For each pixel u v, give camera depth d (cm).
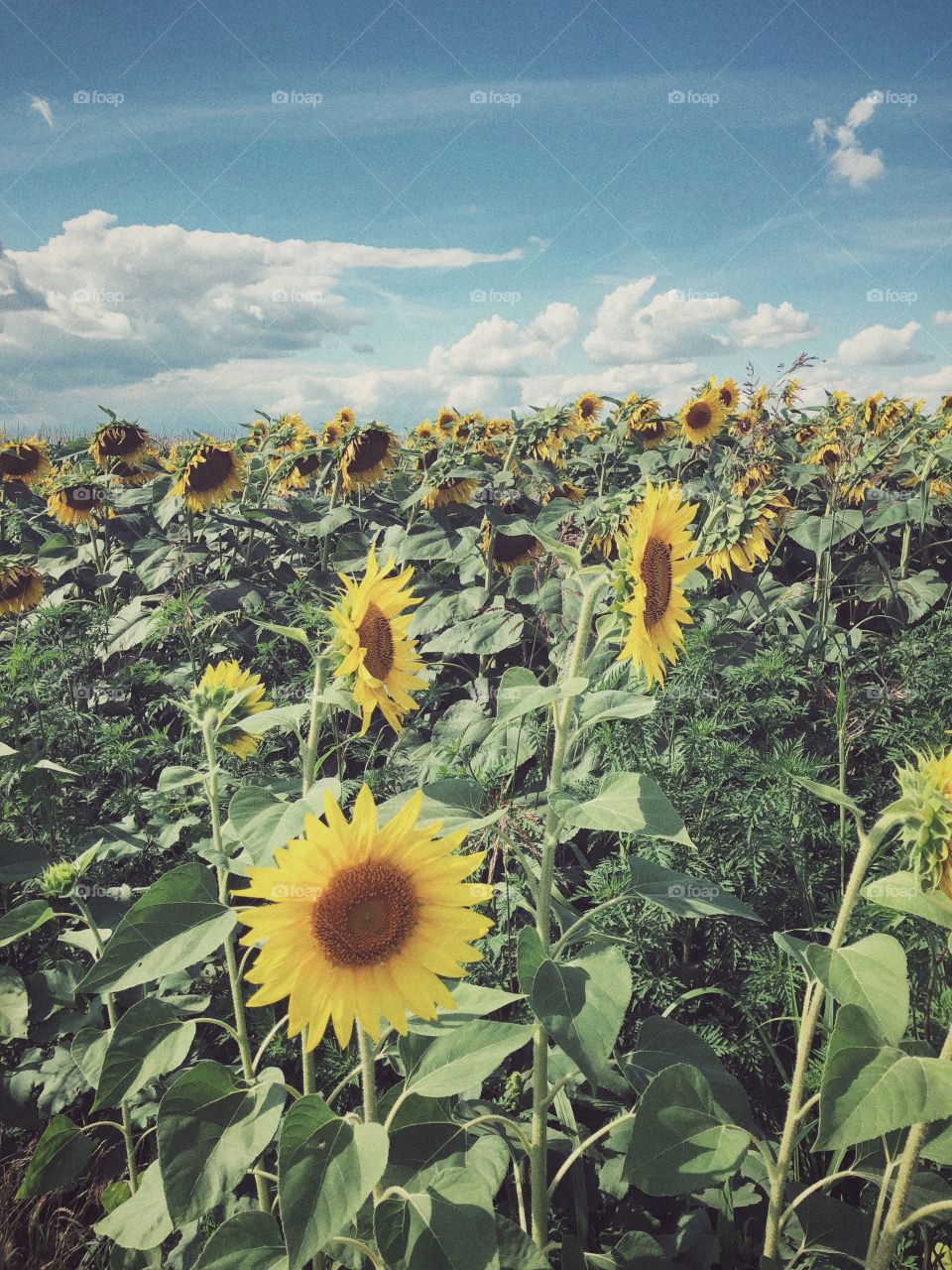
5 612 610
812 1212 217
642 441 955
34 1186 254
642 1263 225
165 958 203
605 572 219
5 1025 278
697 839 307
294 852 167
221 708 242
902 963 174
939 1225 226
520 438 832
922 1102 160
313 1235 168
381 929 169
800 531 607
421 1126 212
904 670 404
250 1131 196
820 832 301
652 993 284
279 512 691
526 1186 266
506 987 287
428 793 222
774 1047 274
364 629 233
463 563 627
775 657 372
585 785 334
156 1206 221
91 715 438
